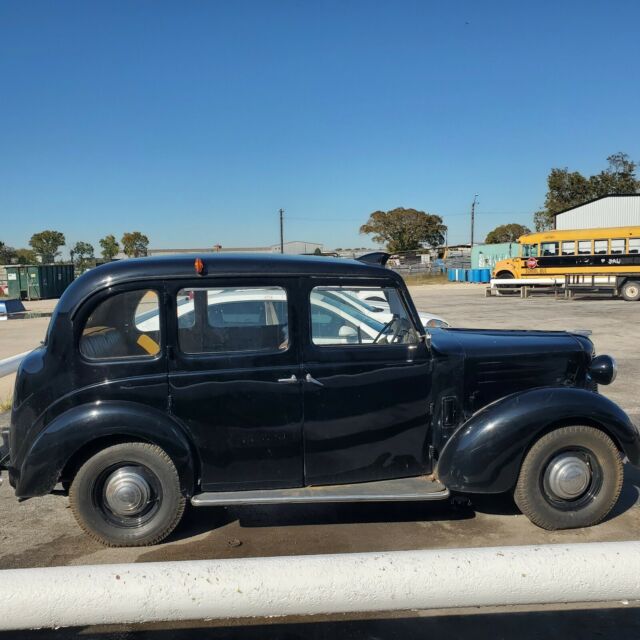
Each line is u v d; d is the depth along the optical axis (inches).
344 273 151.9
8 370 218.2
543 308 812.6
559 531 154.4
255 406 147.7
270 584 57.4
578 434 151.3
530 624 116.4
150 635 115.2
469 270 1740.9
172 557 143.8
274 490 150.1
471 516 163.9
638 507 169.0
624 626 115.6
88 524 146.1
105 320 143.7
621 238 954.7
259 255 155.6
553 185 1932.8
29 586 56.2
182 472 144.9
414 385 154.6
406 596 57.9
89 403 142.5
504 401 153.0
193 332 146.1
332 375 150.1
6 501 183.3
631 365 387.2
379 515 165.0
